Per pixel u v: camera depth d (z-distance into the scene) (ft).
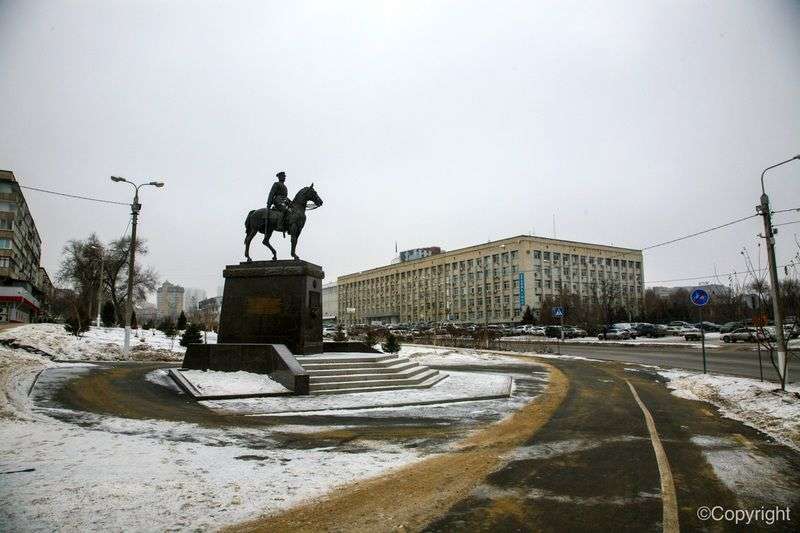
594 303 246.68
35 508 17.17
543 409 40.27
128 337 80.07
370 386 49.85
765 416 35.76
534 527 16.48
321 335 62.18
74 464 22.40
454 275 352.28
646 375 67.87
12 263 220.43
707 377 61.26
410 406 41.73
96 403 38.58
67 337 84.38
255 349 52.01
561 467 23.43
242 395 43.93
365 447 27.37
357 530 16.22
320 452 26.21
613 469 23.12
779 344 50.55
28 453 23.91
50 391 42.11
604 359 97.40
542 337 202.59
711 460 24.71
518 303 304.50
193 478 21.02
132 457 23.86
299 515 17.38
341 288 489.67
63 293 274.98
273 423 33.96
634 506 18.42
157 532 15.70
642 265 356.18
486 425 33.65
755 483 21.15
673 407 41.39
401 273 404.77
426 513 17.67
